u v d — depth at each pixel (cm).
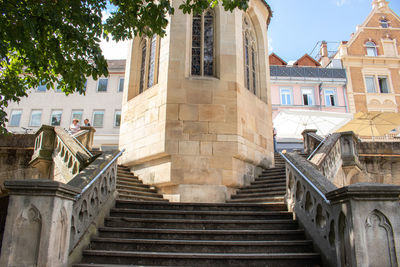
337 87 3300
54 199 480
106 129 3262
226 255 576
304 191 688
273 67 3281
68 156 949
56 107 3344
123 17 754
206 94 1191
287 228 723
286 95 3247
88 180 614
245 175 1212
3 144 1282
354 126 2070
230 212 777
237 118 1187
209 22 1317
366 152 1349
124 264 571
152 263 571
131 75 1424
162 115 1169
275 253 616
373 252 434
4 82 831
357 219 445
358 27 3594
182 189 1091
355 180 1331
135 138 1289
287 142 2622
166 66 1209
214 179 1110
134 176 1256
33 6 650
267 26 1731
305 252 625
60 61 704
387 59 3400
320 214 598
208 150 1137
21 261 452
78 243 573
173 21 1251
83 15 679
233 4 699
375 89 3375
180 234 672
